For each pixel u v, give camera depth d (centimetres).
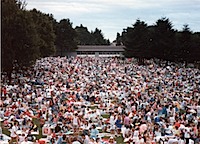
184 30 11750
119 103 4612
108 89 5656
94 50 16575
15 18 6888
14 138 3006
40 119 3622
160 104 4375
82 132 3195
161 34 11838
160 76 7862
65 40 15850
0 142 2836
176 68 9769
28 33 7031
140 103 4491
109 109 4291
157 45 11738
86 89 5556
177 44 11644
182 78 7681
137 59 12350
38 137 3195
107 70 8525
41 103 4391
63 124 3388
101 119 3794
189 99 4962
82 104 4547
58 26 15775
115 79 6856
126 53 12725
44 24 10819
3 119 3578
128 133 3266
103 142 2892
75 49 16150
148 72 8462
